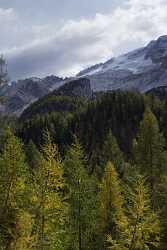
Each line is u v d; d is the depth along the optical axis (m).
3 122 27.38
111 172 40.28
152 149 50.16
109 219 38.66
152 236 39.38
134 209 31.17
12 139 28.75
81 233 37.22
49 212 28.67
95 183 46.97
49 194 28.78
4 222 27.61
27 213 27.83
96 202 39.09
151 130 50.91
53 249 28.81
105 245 38.34
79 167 37.19
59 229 31.28
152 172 49.19
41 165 29.36
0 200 28.25
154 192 45.31
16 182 28.52
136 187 34.38
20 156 28.86
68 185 36.91
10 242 27.61
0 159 28.78
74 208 36.38
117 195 39.28
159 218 40.12
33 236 27.56
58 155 30.36
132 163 58.31
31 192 28.73
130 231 30.92
